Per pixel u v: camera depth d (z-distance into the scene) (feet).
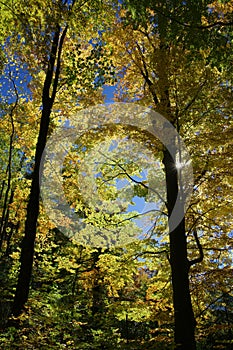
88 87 32.17
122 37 32.50
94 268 34.83
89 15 31.32
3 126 38.34
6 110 37.50
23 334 22.81
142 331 51.62
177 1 20.94
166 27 22.08
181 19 20.94
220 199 31.65
